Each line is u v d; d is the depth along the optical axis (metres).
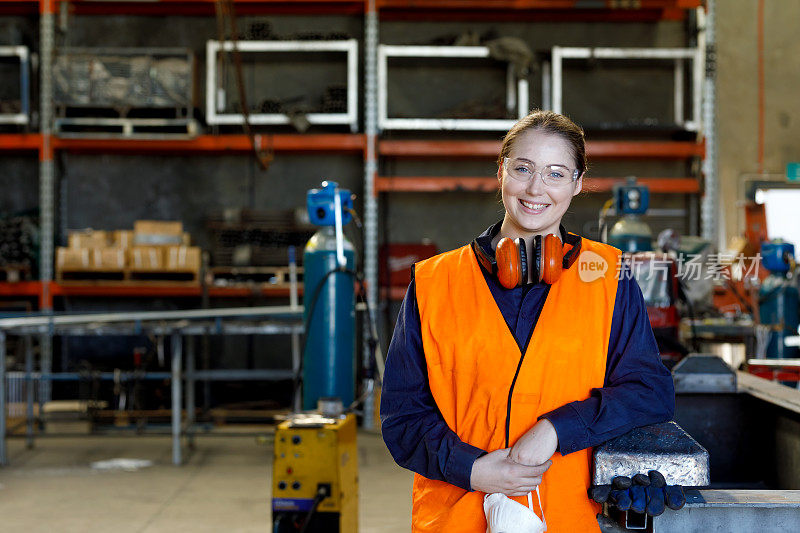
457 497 1.27
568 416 1.18
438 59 6.09
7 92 6.28
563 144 1.28
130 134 5.61
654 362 1.27
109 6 6.21
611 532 1.27
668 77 6.28
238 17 6.29
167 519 3.40
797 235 6.34
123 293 5.77
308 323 2.93
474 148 5.75
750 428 2.40
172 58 5.72
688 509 1.20
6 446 4.85
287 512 2.38
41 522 3.35
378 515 3.47
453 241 6.34
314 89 6.32
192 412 5.05
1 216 6.09
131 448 4.91
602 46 6.27
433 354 1.30
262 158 5.55
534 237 1.31
